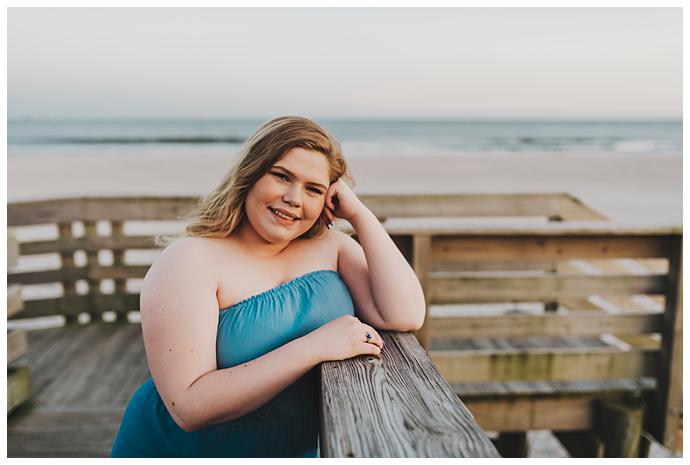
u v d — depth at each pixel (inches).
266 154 43.9
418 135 1854.1
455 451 28.9
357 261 54.4
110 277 175.2
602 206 385.7
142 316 42.1
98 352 150.6
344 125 2593.5
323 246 53.1
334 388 37.0
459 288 118.3
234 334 43.3
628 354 121.9
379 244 51.4
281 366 40.1
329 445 29.5
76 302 175.5
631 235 116.3
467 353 120.7
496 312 219.6
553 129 2349.9
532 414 122.6
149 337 41.1
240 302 44.6
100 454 97.8
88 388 127.2
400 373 40.0
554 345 157.9
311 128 44.9
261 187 44.1
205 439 44.8
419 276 112.1
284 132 44.3
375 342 44.0
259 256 47.6
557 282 118.6
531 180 557.6
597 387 123.3
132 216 169.6
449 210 167.0
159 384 40.9
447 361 120.3
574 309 168.7
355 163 759.7
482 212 167.9
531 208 168.7
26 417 112.7
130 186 508.1
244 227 47.2
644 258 117.7
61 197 166.1
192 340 40.6
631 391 122.3
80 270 174.4
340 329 43.1
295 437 46.4
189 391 40.0
